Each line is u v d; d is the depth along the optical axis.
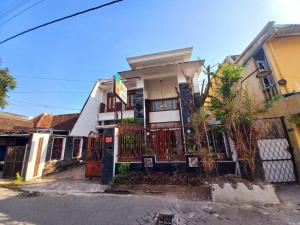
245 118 6.41
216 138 8.77
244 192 5.49
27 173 10.02
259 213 4.60
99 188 7.38
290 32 8.09
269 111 7.96
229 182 5.84
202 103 8.93
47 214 4.85
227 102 6.61
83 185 8.06
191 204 5.35
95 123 16.02
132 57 14.78
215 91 7.59
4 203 5.90
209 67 8.12
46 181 9.45
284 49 8.34
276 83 7.96
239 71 7.08
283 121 7.36
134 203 5.54
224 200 5.50
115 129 8.49
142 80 14.41
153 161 7.74
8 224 4.25
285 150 7.11
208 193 6.00
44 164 11.29
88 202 5.76
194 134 7.73
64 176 10.62
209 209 4.95
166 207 5.14
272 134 7.36
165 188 6.57
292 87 7.69
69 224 4.23
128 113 15.30
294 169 6.88
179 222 4.20
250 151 6.23
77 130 14.13
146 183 6.94
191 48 13.91
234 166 6.98
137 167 7.87
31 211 5.10
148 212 4.84
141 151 8.15
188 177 6.91
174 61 14.63
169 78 14.92
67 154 13.43
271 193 5.35
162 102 15.24
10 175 10.56
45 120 17.91
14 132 11.94
